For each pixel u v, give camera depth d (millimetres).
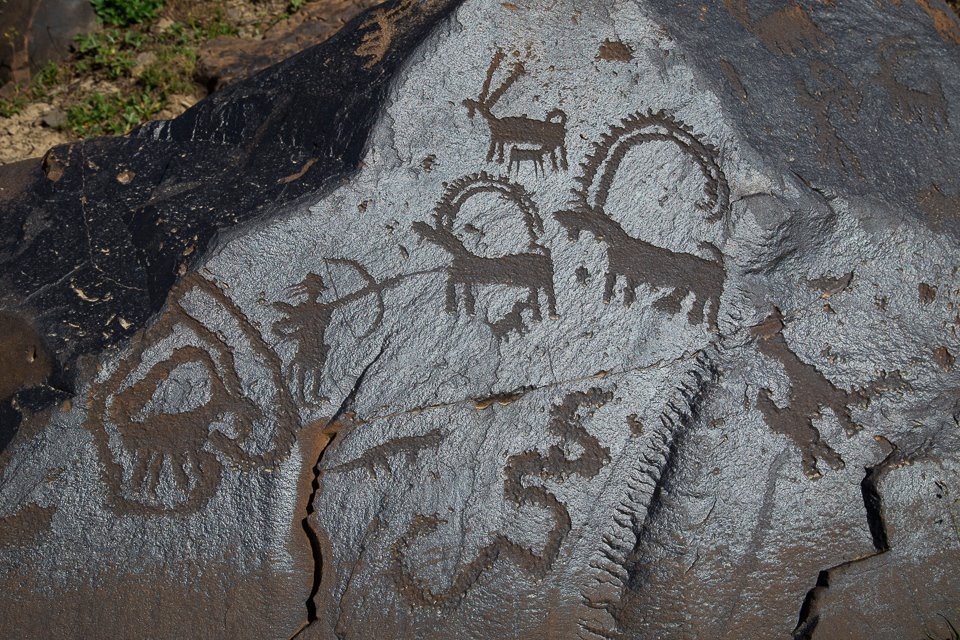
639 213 2385
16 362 2258
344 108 2473
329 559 2139
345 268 2316
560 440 2242
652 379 2289
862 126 2631
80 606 2068
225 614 2086
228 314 2277
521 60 2445
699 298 2355
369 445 2213
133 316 2275
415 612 2115
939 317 2447
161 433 2193
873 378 2357
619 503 2211
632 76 2461
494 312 2307
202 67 4035
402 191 2357
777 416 2295
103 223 2488
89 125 3922
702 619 2143
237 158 2586
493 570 2152
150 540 2117
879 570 2186
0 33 3973
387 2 2715
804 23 2748
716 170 2418
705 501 2215
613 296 2332
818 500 2248
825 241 2439
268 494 2164
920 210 2541
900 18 2877
